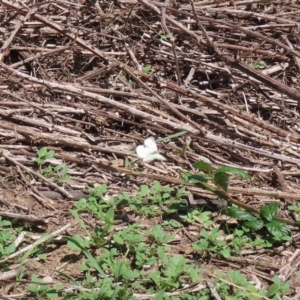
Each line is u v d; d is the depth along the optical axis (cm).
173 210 475
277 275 431
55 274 418
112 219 446
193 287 410
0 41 618
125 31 645
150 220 472
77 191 490
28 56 613
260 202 500
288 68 632
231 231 470
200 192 499
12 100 561
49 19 618
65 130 539
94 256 434
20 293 398
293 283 428
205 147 549
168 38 623
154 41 634
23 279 409
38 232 450
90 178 509
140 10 653
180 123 542
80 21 646
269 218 464
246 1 680
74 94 548
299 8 708
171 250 446
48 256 432
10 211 464
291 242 461
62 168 508
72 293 395
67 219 466
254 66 633
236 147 529
